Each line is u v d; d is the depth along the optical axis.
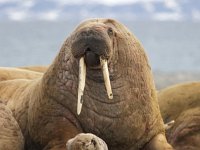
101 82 26.97
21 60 197.50
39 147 28.56
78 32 26.17
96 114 27.22
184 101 34.28
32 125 28.59
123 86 27.41
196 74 120.69
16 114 29.88
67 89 27.47
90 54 25.56
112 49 27.05
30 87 30.72
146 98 28.19
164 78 106.12
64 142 27.11
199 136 32.19
